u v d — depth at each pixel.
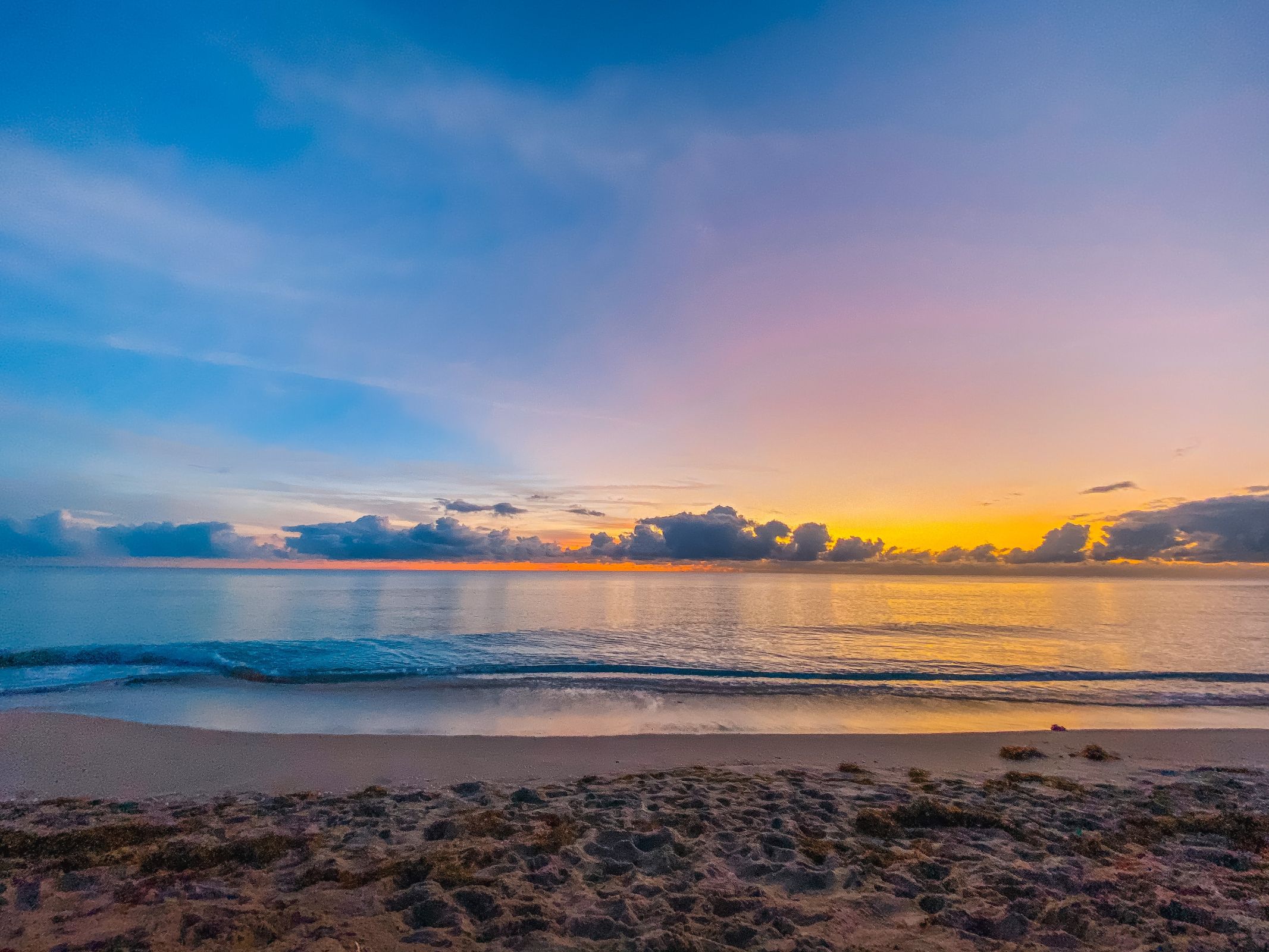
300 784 6.88
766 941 3.56
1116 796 6.50
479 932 3.62
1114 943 3.58
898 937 3.63
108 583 58.78
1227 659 18.75
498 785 6.77
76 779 6.94
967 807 6.01
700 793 6.51
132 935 3.51
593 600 47.00
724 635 24.30
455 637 22.44
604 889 4.27
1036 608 41.06
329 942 3.48
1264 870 4.64
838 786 6.81
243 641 20.05
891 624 29.06
